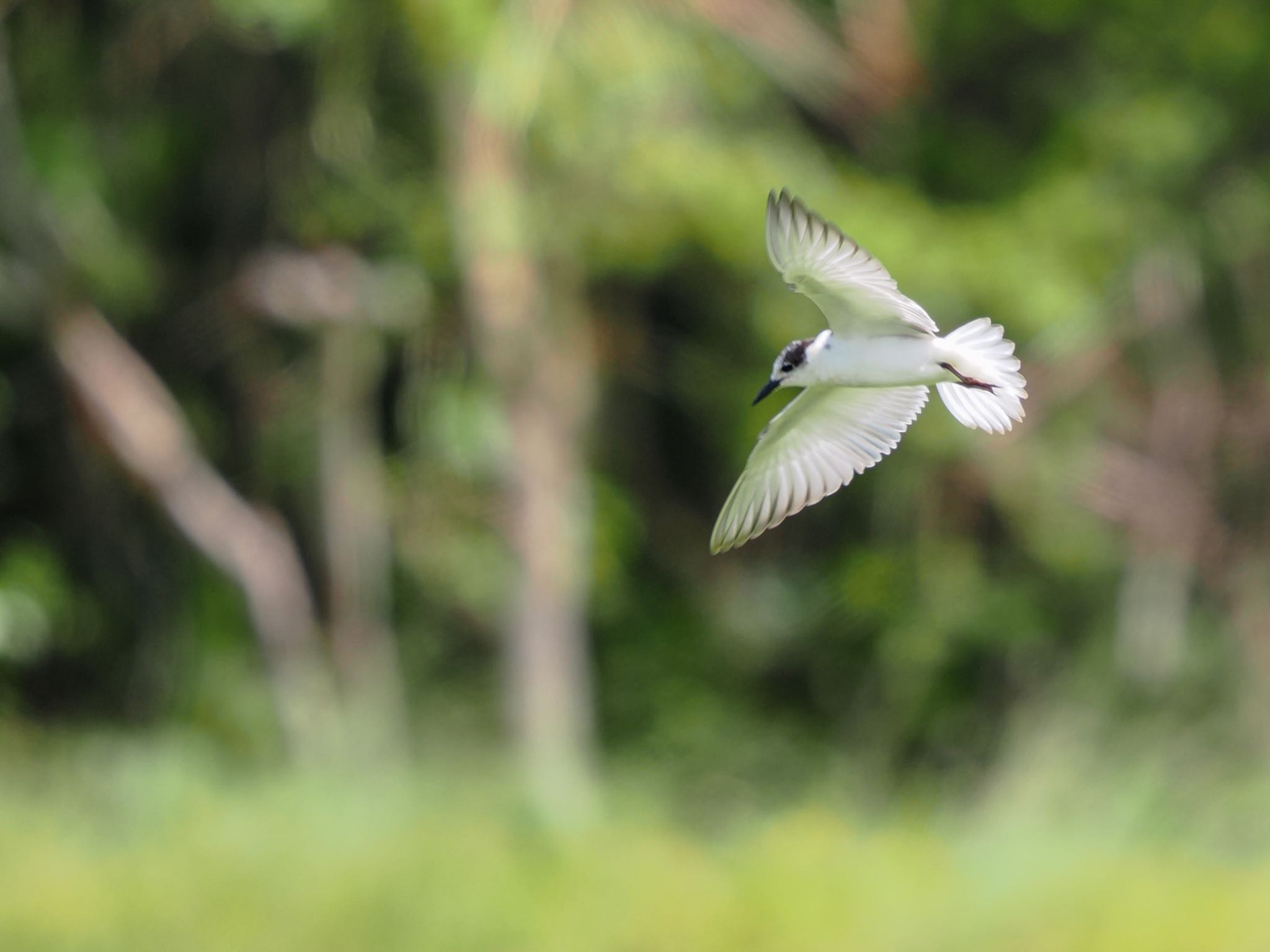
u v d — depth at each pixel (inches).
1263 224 761.0
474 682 733.3
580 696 682.2
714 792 741.3
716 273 717.9
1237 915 442.3
